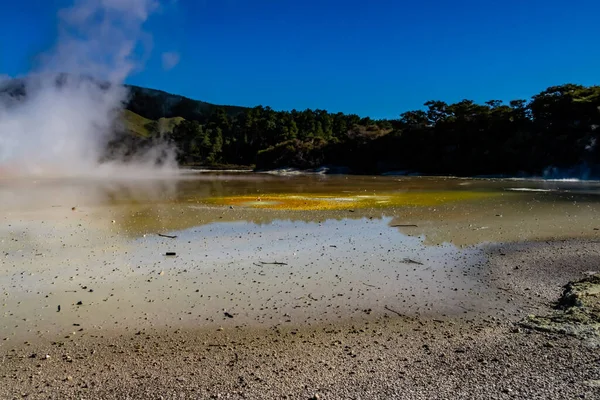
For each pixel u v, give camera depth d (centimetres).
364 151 8856
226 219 1970
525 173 6212
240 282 1059
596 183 4603
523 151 6475
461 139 7475
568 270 1124
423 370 614
